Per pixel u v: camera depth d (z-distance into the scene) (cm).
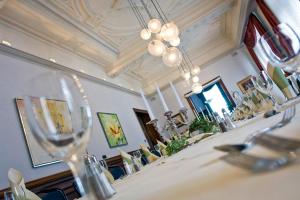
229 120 129
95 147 479
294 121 41
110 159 501
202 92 1002
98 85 639
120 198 50
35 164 306
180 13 657
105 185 62
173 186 37
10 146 289
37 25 429
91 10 496
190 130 246
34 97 43
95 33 564
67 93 47
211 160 45
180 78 997
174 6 621
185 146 179
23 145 306
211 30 864
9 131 298
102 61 669
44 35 461
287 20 561
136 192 49
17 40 392
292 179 16
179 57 411
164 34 387
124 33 618
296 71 61
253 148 34
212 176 31
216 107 975
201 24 701
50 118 42
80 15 490
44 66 436
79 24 508
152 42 406
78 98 48
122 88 791
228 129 128
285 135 30
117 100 716
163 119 1012
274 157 23
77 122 44
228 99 959
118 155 544
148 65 886
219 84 988
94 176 62
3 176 262
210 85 996
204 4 645
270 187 17
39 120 41
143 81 1012
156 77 1009
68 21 478
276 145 25
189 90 991
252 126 76
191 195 26
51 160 334
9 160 279
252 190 18
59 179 330
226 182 24
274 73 125
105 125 562
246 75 948
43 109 42
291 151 22
